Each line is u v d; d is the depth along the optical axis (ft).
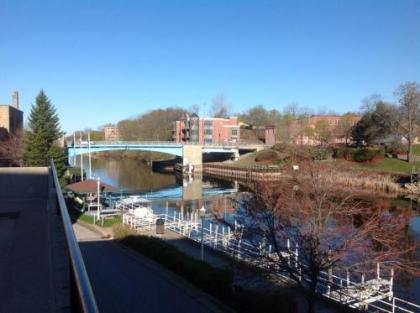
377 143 264.11
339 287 59.41
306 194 53.42
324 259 50.70
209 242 91.50
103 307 52.31
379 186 177.37
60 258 27.04
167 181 282.97
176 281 61.87
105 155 532.32
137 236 80.89
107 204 145.59
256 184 58.95
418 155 250.16
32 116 193.26
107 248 81.61
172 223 114.21
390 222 58.13
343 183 61.62
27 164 187.42
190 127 414.41
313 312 48.49
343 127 224.53
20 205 47.09
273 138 362.53
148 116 519.60
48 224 36.42
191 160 326.85
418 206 149.18
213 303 54.08
